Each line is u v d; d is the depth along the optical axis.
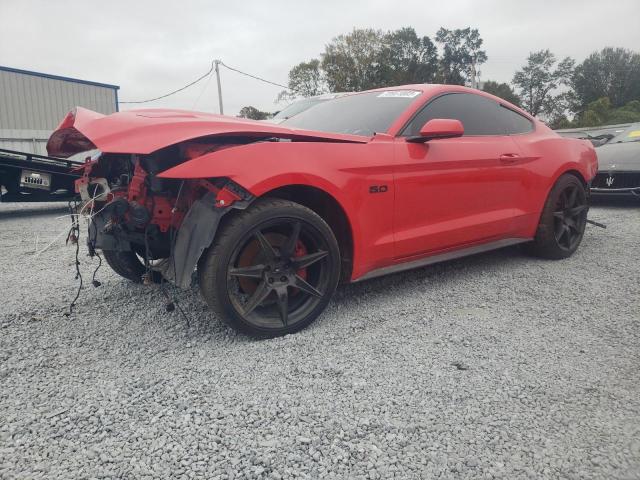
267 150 2.55
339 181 2.78
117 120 2.61
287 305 2.68
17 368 2.34
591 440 1.75
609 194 7.13
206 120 2.60
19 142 22.19
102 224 2.75
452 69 71.62
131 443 1.75
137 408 1.98
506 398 2.03
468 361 2.37
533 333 2.71
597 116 61.88
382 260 3.09
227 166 2.40
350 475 1.58
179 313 3.06
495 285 3.60
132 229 2.70
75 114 2.90
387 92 3.77
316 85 56.06
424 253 3.36
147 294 3.44
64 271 4.22
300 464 1.64
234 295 2.53
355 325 2.85
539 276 3.82
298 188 2.76
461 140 3.59
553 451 1.69
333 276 2.79
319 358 2.42
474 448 1.72
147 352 2.51
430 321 2.90
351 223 2.86
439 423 1.86
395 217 3.11
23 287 3.71
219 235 2.46
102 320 2.96
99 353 2.50
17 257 4.93
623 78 81.81
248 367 2.33
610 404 1.98
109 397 2.06
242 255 2.60
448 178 3.38
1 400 2.05
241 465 1.63
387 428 1.83
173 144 2.34
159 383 2.18
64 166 7.70
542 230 4.21
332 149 2.81
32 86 23.33
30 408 1.99
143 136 2.42
